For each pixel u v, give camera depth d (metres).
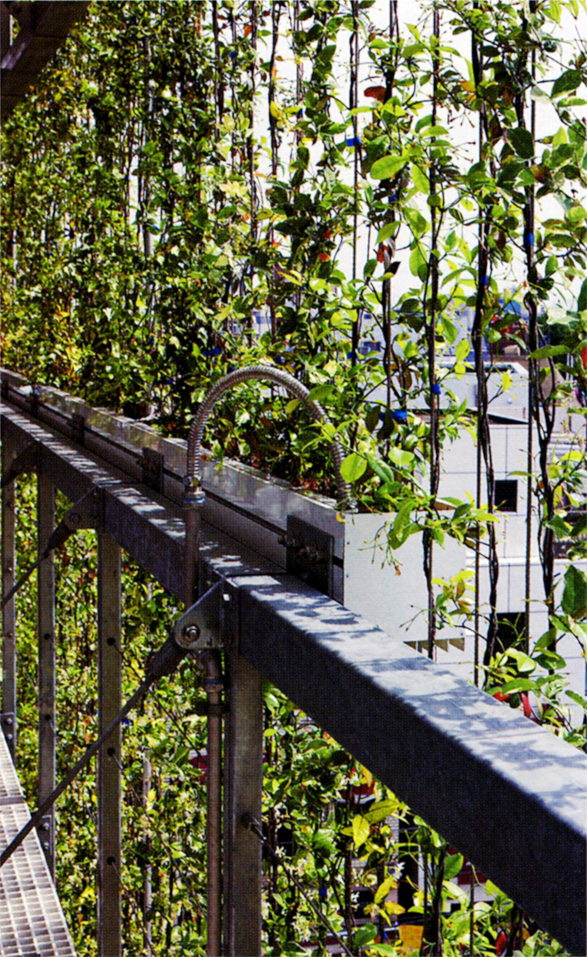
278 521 1.99
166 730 3.37
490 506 1.54
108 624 3.01
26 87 4.84
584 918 0.86
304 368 2.12
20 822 3.84
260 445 2.33
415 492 1.58
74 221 4.45
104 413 3.62
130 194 3.85
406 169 1.50
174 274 3.10
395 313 1.72
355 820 1.64
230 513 2.29
